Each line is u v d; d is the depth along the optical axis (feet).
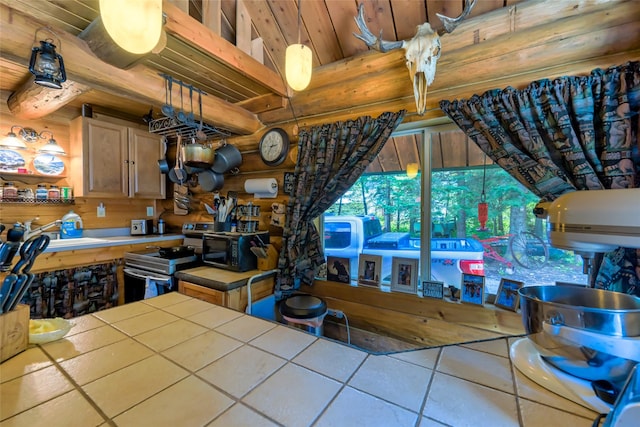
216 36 5.36
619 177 3.79
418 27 4.95
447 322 5.58
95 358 2.48
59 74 4.50
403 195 6.45
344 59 6.55
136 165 9.54
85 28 4.74
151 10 3.33
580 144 4.06
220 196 8.41
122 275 8.43
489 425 1.74
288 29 6.61
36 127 8.29
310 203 6.82
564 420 1.76
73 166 8.65
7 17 4.12
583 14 4.32
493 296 5.35
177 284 7.21
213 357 2.51
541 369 2.23
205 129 7.91
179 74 6.20
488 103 4.75
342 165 6.26
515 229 5.33
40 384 2.10
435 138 6.06
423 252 6.07
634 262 3.54
